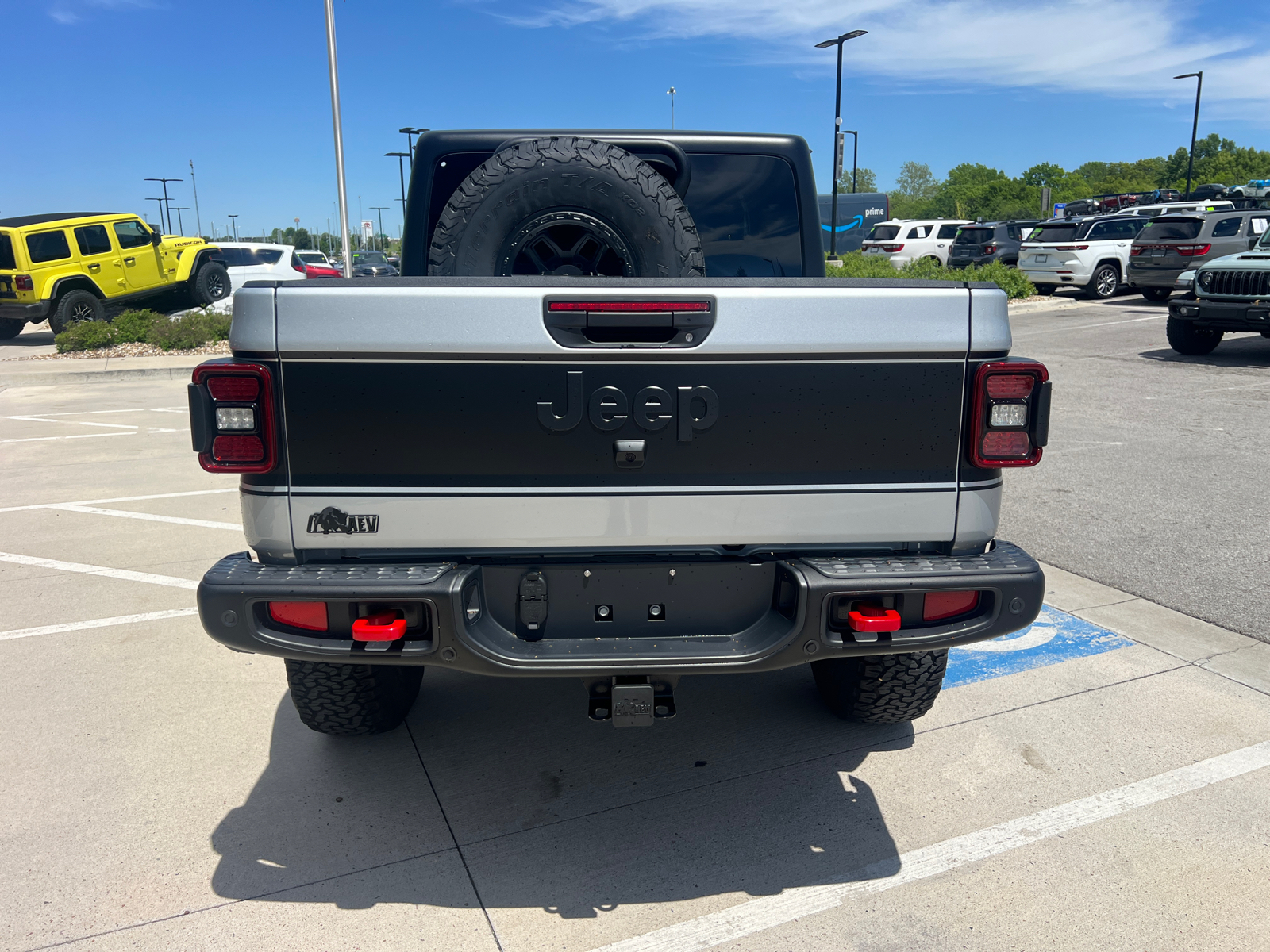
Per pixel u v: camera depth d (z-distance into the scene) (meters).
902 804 3.15
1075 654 4.26
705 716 3.80
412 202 3.81
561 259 3.14
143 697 3.98
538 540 2.60
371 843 2.96
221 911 2.65
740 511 2.61
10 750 3.54
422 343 2.47
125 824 3.07
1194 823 3.01
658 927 2.59
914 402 2.60
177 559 5.72
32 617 4.84
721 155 3.86
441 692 4.03
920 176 131.25
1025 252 22.38
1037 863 2.83
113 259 19.61
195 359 15.86
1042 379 2.59
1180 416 9.35
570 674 2.55
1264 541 5.66
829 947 2.50
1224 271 12.34
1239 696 3.84
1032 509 6.37
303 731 3.69
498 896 2.71
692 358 2.52
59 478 7.89
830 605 2.58
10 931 2.56
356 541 2.58
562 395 2.52
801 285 2.53
